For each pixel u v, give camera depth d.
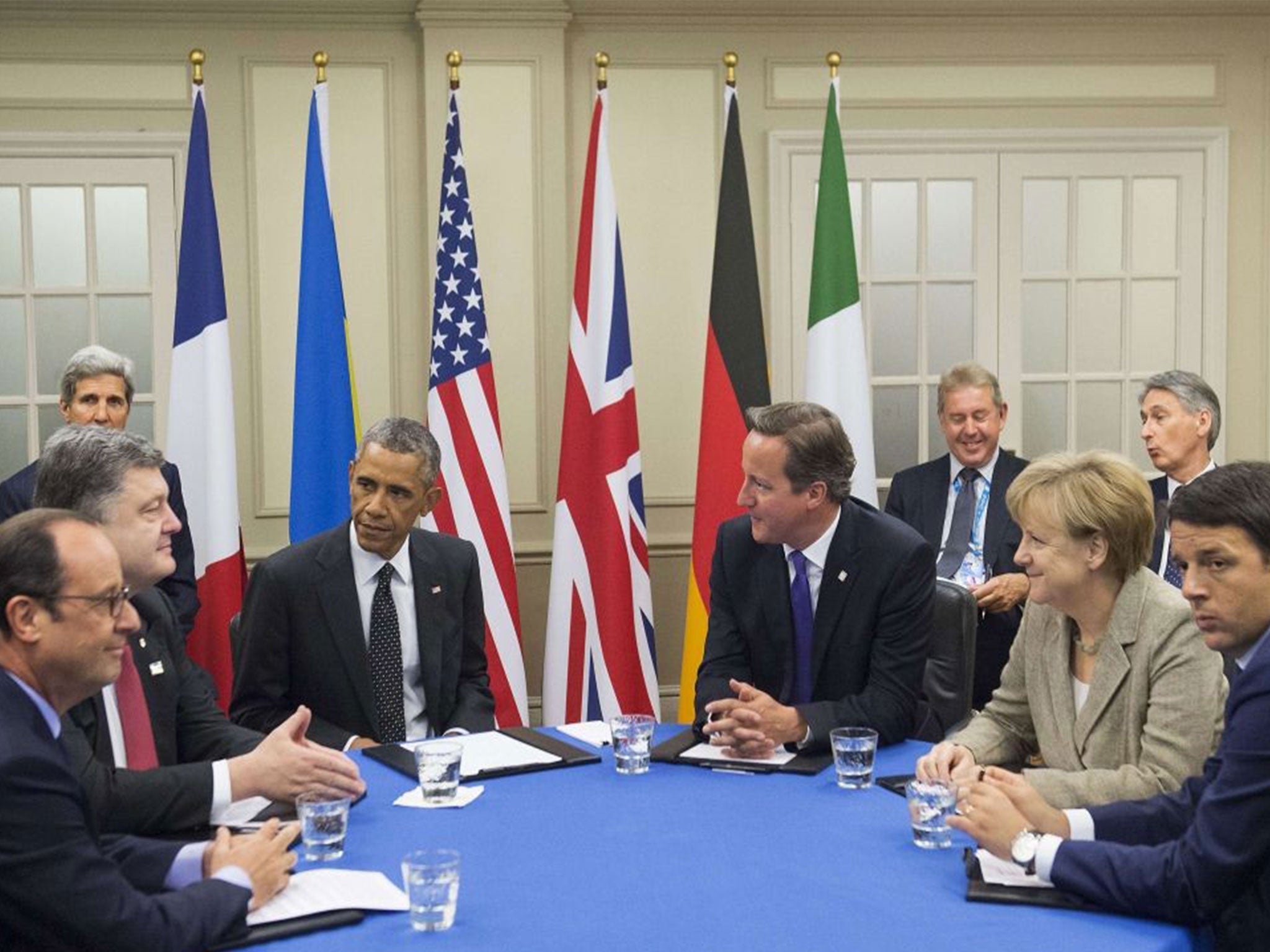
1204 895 1.75
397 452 3.00
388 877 1.93
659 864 1.98
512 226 5.29
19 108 5.17
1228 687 2.29
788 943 1.67
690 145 5.44
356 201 5.32
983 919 1.76
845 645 2.86
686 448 5.51
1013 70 5.51
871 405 5.26
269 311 5.31
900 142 5.47
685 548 5.51
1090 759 2.36
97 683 1.81
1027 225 5.59
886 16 5.43
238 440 5.32
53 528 1.78
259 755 2.27
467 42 5.21
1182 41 5.54
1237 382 5.68
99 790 2.15
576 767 2.56
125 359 3.99
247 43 5.24
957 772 2.27
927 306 5.57
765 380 4.67
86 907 1.63
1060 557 2.33
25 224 5.21
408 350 5.38
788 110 5.45
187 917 1.68
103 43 5.19
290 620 3.04
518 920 1.76
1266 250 5.64
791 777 2.47
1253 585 1.89
